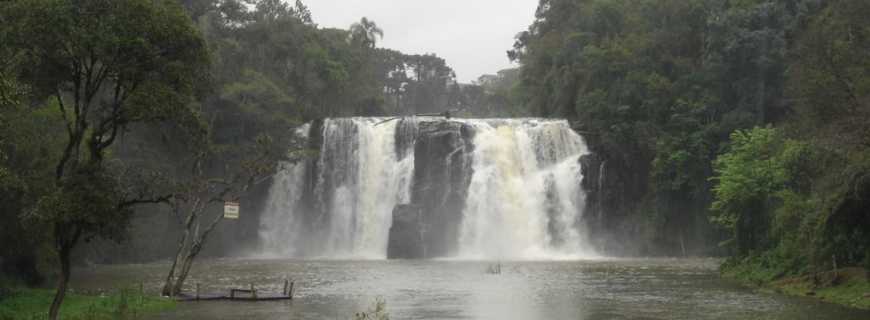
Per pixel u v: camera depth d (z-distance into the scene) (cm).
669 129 8562
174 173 6888
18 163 3316
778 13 8300
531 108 11212
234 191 8388
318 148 9094
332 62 10662
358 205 8875
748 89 8319
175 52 2636
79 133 2573
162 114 2575
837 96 3388
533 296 3819
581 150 8831
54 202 2417
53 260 4003
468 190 8469
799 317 2884
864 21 3550
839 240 3653
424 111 18850
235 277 5244
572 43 10100
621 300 3597
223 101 8638
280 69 10388
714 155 8119
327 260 7631
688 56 9331
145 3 2530
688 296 3738
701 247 8125
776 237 4559
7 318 2866
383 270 5934
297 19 11200
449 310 3241
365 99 12119
